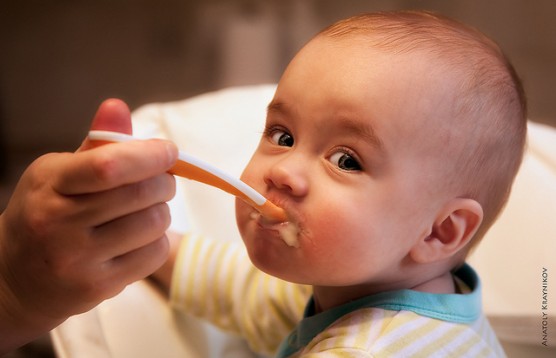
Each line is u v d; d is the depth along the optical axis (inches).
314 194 22.2
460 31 25.7
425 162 22.9
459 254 26.4
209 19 67.4
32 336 22.7
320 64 23.5
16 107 64.6
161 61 65.9
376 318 24.1
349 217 22.1
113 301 30.0
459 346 24.2
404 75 22.9
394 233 23.1
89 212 17.6
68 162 17.0
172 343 30.7
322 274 22.8
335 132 22.5
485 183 24.8
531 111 56.2
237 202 23.6
